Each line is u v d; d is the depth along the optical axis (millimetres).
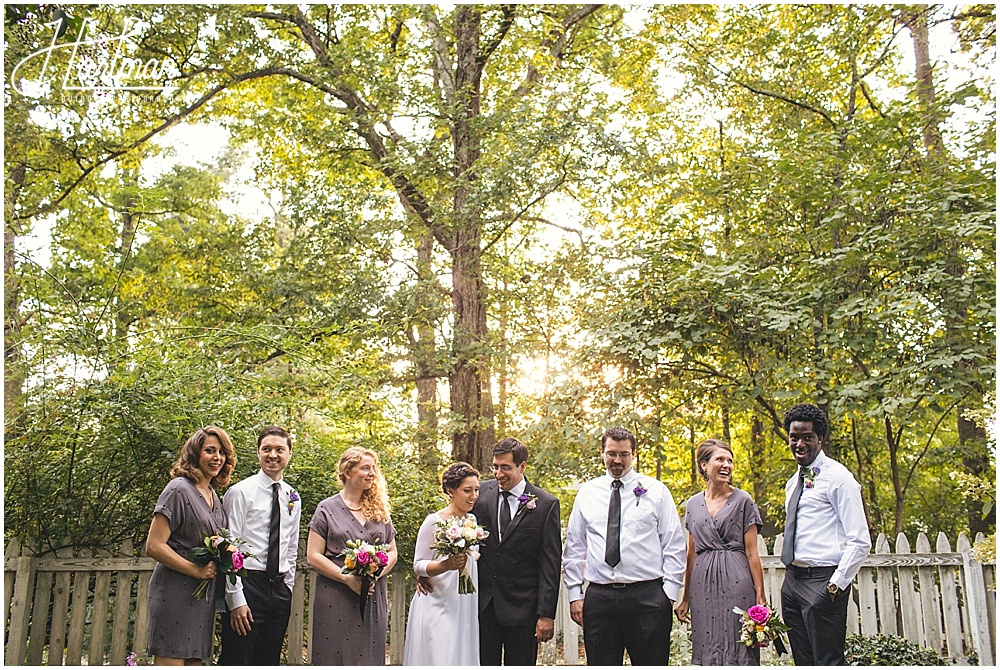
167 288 12898
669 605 4461
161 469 5766
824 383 7500
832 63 10773
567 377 8398
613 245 9984
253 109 12977
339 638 4453
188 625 4125
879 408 6805
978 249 7477
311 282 11281
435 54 12039
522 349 10945
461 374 10914
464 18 11516
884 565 6426
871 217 7664
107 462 5703
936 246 7258
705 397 8727
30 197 9977
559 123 9891
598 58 12461
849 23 9836
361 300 10758
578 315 9742
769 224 8844
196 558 4133
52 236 11383
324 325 10727
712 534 4633
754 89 10906
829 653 4395
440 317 10898
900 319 7309
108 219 13219
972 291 6984
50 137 9383
